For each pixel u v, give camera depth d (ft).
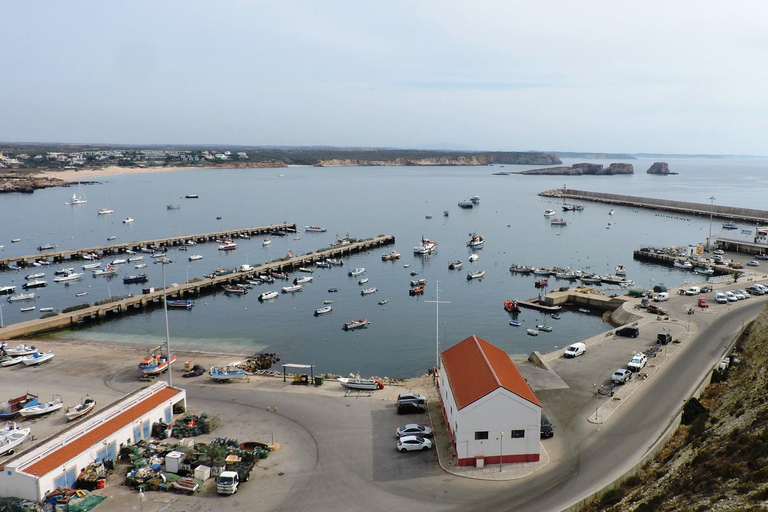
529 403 154.20
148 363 235.61
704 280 468.34
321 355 304.09
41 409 198.80
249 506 137.80
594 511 130.41
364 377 259.19
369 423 186.09
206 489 146.10
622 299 378.53
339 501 139.54
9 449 172.35
